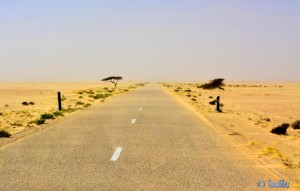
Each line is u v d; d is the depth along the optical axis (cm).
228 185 656
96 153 933
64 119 1761
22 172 737
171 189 626
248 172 756
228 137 1233
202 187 640
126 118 1811
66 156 895
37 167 780
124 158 875
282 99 4578
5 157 883
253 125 1742
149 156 901
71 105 2894
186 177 706
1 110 2534
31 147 1017
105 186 639
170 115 1986
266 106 3359
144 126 1498
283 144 1200
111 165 801
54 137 1200
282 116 2464
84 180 678
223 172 750
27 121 1806
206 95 5509
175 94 5084
